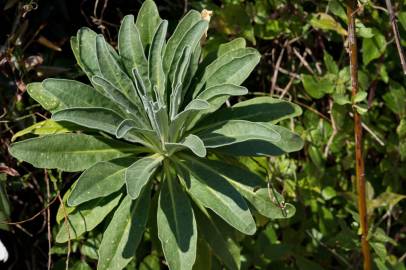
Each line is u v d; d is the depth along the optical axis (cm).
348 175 141
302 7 136
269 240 134
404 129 139
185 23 115
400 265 136
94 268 132
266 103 115
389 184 142
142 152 114
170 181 112
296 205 137
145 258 128
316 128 138
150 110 109
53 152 109
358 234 131
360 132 123
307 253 138
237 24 133
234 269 115
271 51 140
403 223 143
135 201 112
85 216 113
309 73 139
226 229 116
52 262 134
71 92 111
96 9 134
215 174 111
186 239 109
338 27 131
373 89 139
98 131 116
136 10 137
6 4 126
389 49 138
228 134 110
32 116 127
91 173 107
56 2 131
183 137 113
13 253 133
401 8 134
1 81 128
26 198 132
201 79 115
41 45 132
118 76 112
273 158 136
